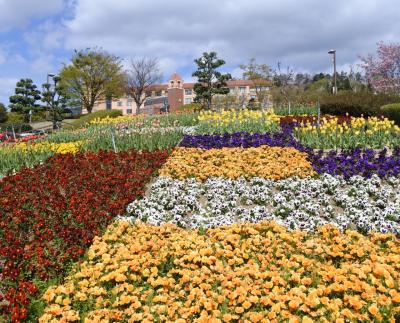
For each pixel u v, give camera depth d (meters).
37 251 7.06
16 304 5.71
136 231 8.03
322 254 6.77
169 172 12.25
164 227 8.20
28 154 14.52
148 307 5.63
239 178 11.36
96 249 7.35
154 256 6.99
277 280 5.97
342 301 5.56
